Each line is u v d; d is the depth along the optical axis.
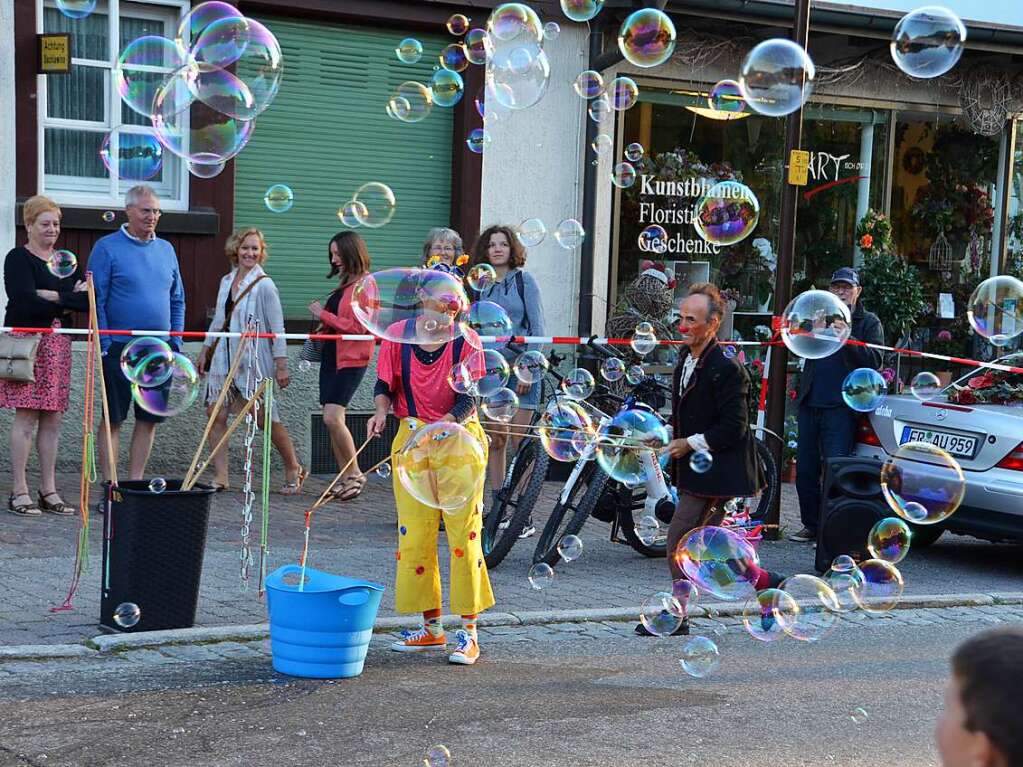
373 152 10.58
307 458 10.14
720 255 12.05
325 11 10.04
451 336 5.27
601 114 10.71
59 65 9.04
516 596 6.61
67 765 3.91
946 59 7.16
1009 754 1.55
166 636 5.34
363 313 5.34
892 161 12.83
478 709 4.64
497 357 6.73
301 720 4.43
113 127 9.48
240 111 7.17
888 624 6.46
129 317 7.97
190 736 4.22
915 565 8.05
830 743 4.43
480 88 10.76
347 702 4.66
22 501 7.69
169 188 9.83
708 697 4.95
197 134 8.17
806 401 8.32
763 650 5.81
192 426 9.62
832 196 12.59
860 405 7.59
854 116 12.62
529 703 4.75
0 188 9.04
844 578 6.76
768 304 12.30
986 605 7.02
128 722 4.34
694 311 5.76
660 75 11.51
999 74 13.02
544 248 11.13
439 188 10.89
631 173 10.25
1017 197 13.48
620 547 7.98
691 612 6.43
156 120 7.65
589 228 11.21
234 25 7.07
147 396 6.86
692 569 5.82
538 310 8.30
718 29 11.67
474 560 5.31
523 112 10.94
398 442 5.42
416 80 10.66
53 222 7.84
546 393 8.69
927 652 5.89
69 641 5.28
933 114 12.95
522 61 8.58
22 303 7.73
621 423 6.95
